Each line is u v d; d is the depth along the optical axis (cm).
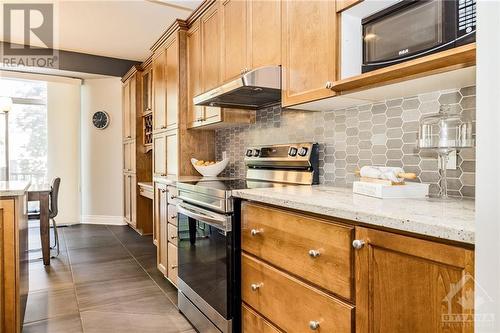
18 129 532
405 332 90
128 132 517
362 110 182
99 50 486
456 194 139
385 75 128
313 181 208
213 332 189
